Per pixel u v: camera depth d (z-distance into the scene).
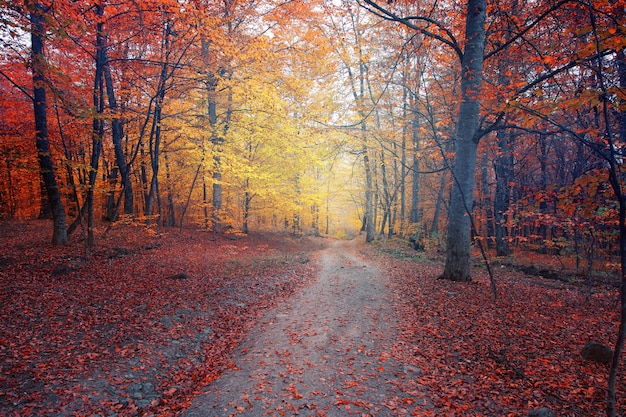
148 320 7.20
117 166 15.24
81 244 12.30
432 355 5.79
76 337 6.11
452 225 10.23
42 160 11.35
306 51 14.26
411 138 18.56
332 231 51.28
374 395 4.81
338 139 16.80
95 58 10.38
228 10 11.26
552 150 14.72
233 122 16.31
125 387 5.00
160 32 10.52
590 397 4.23
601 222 6.04
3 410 4.07
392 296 9.55
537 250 17.83
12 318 6.34
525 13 9.46
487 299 8.22
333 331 7.28
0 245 11.08
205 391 5.11
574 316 7.01
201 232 19.55
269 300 9.62
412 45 11.15
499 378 4.87
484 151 15.30
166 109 14.12
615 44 3.54
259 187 19.34
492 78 11.34
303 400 4.75
